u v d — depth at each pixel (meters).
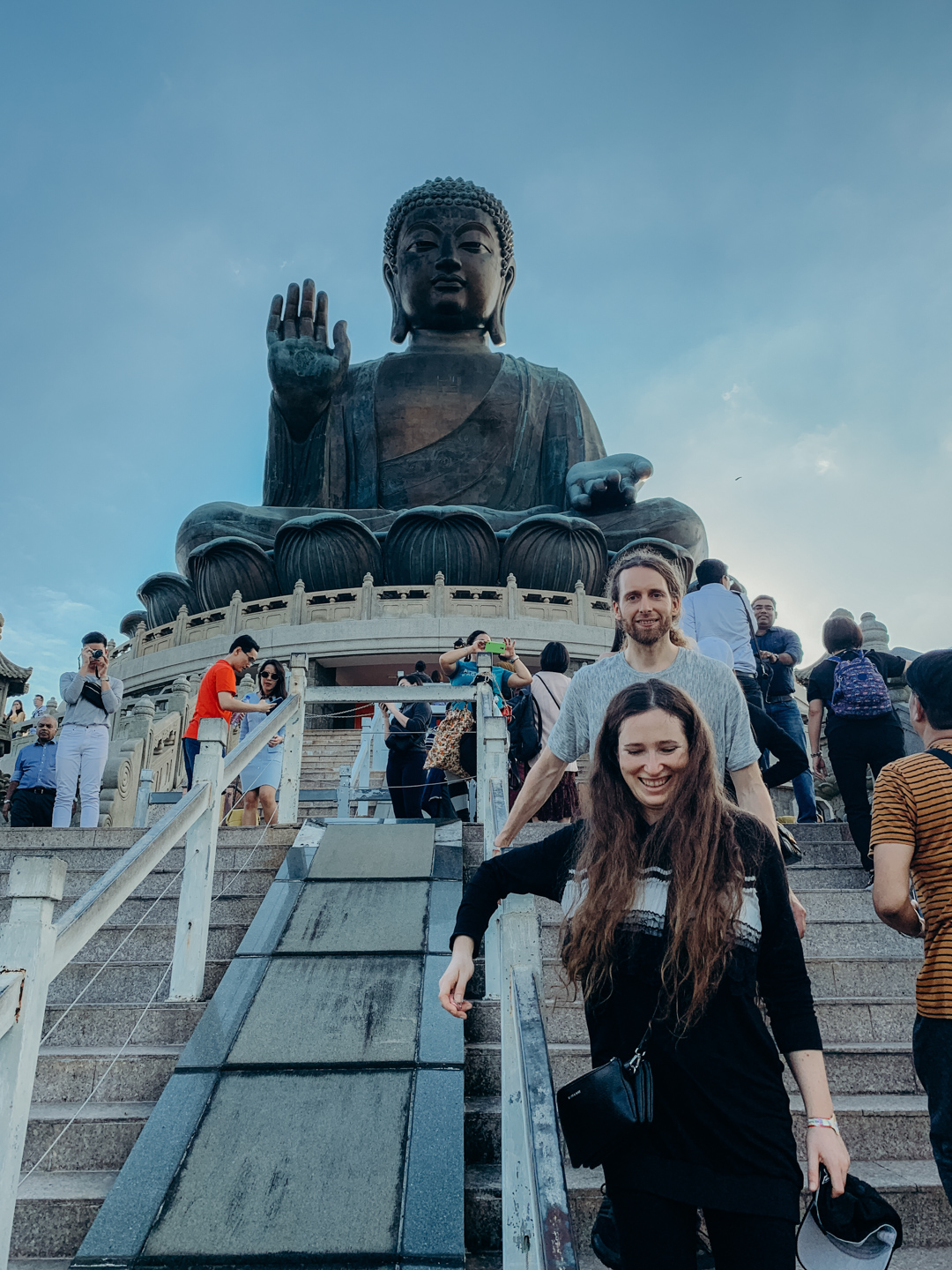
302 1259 2.78
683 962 1.96
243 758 5.59
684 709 2.22
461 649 8.15
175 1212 2.96
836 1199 1.85
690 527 27.81
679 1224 1.85
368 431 30.56
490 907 2.36
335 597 25.81
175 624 26.16
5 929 2.72
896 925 2.70
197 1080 3.58
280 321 31.41
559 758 3.29
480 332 33.31
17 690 28.64
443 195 32.72
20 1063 2.61
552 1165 1.63
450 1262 2.76
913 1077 3.94
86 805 8.44
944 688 2.86
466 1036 4.14
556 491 30.36
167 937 5.35
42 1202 3.34
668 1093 1.93
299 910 4.97
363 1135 3.28
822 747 12.95
